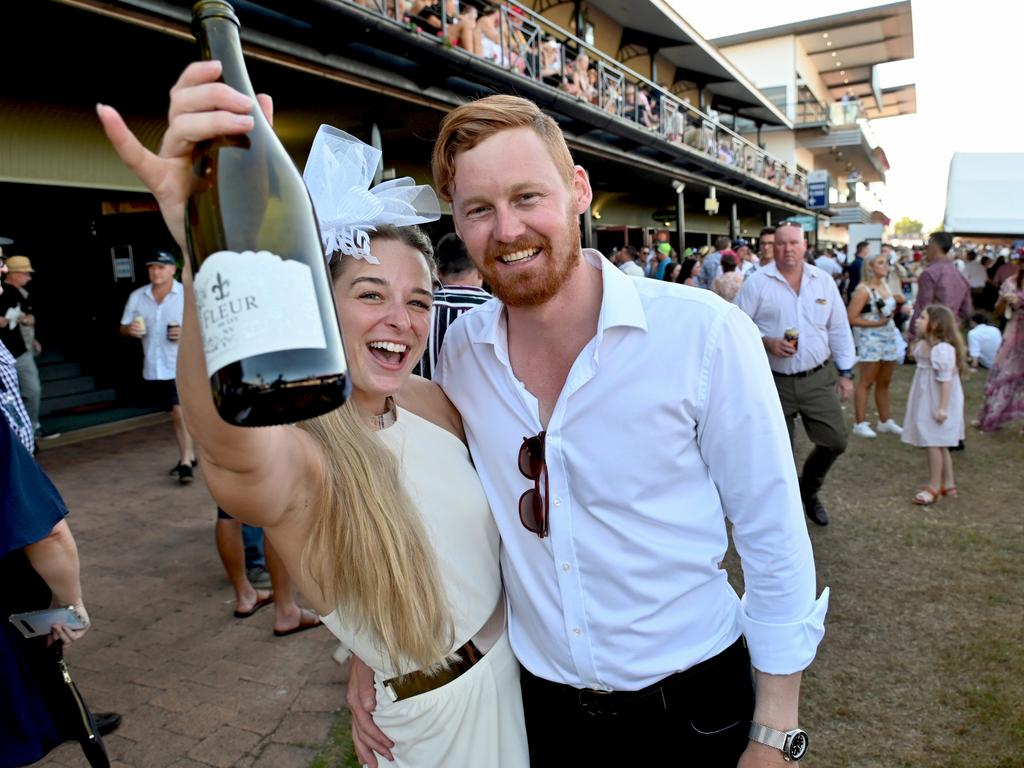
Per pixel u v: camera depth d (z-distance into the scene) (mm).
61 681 1872
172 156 732
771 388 1278
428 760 1348
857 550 4129
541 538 1327
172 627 3434
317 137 1237
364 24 5559
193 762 2459
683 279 10250
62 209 8797
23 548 1747
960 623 3275
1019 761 2385
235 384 669
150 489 5703
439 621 1234
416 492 1284
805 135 33250
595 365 1254
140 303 5680
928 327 4801
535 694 1436
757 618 1280
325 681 2939
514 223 1184
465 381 1434
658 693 1322
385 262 1244
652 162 14203
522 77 8352
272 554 3236
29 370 6523
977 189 12203
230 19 808
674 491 1287
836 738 2545
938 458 4828
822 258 15211
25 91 5848
